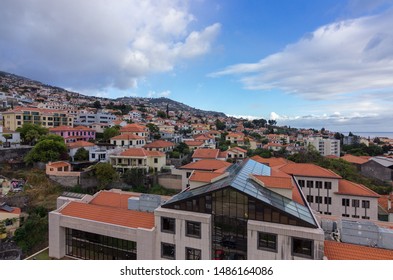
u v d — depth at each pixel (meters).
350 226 22.05
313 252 19.12
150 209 27.31
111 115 130.00
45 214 45.44
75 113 123.44
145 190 55.72
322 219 25.58
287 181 24.80
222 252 22.47
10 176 55.72
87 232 26.36
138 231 23.56
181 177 56.47
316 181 40.16
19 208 45.19
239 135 118.06
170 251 23.73
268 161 53.62
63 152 63.56
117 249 25.11
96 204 30.55
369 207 37.62
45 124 101.06
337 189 39.22
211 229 22.64
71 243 27.31
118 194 32.22
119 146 78.62
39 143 61.56
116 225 24.73
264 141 127.25
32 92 196.12
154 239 23.62
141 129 92.50
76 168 60.75
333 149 117.06
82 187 53.38
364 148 114.75
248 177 26.52
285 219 20.84
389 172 68.38
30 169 59.25
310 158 65.69
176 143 94.06
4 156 62.56
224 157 67.12
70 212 27.88
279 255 20.06
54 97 193.25
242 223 21.97
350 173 59.34
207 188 24.52
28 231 40.53
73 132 87.69
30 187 52.00
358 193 38.28
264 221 21.34
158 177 58.19
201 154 63.91
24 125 80.06
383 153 114.56
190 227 23.00
